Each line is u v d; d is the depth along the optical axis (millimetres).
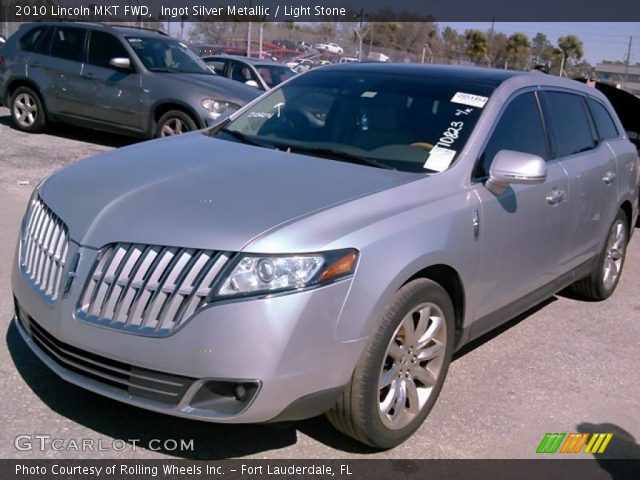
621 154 5836
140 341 2916
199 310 2867
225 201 3199
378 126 4211
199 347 2854
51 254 3305
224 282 2871
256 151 4020
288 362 2896
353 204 3273
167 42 10914
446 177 3770
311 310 2918
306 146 4176
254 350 2852
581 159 5129
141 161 3793
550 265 4734
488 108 4215
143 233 3037
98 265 3076
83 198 3373
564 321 5500
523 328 5262
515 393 4188
